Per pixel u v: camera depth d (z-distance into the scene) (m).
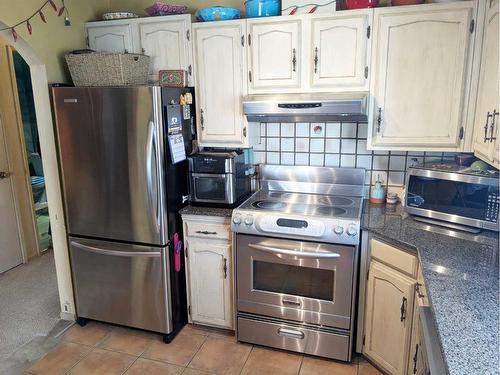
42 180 3.99
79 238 2.58
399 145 2.23
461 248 1.79
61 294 2.76
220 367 2.30
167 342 2.53
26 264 3.69
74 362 2.36
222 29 2.40
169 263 2.47
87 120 2.34
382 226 2.11
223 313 2.57
